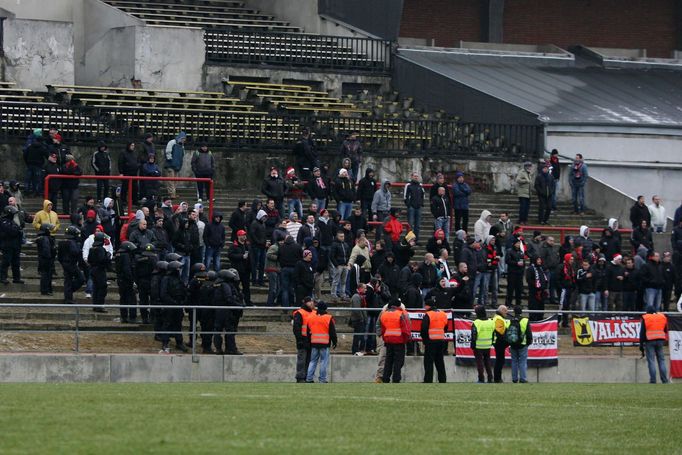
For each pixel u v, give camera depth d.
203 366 125.25
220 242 144.50
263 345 129.38
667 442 73.62
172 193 168.75
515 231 152.25
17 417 72.44
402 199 184.25
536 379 137.62
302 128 191.25
